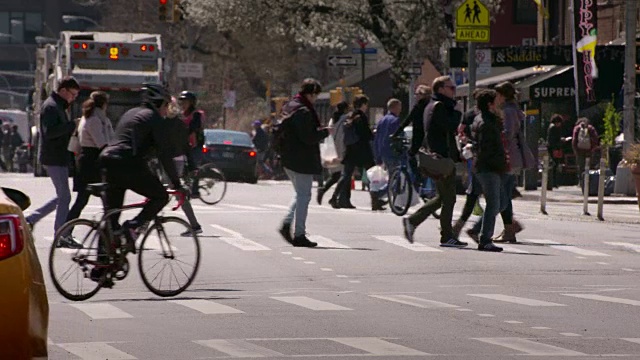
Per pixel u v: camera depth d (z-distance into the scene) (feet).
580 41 311.68
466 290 120.06
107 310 104.83
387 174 223.71
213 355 82.23
